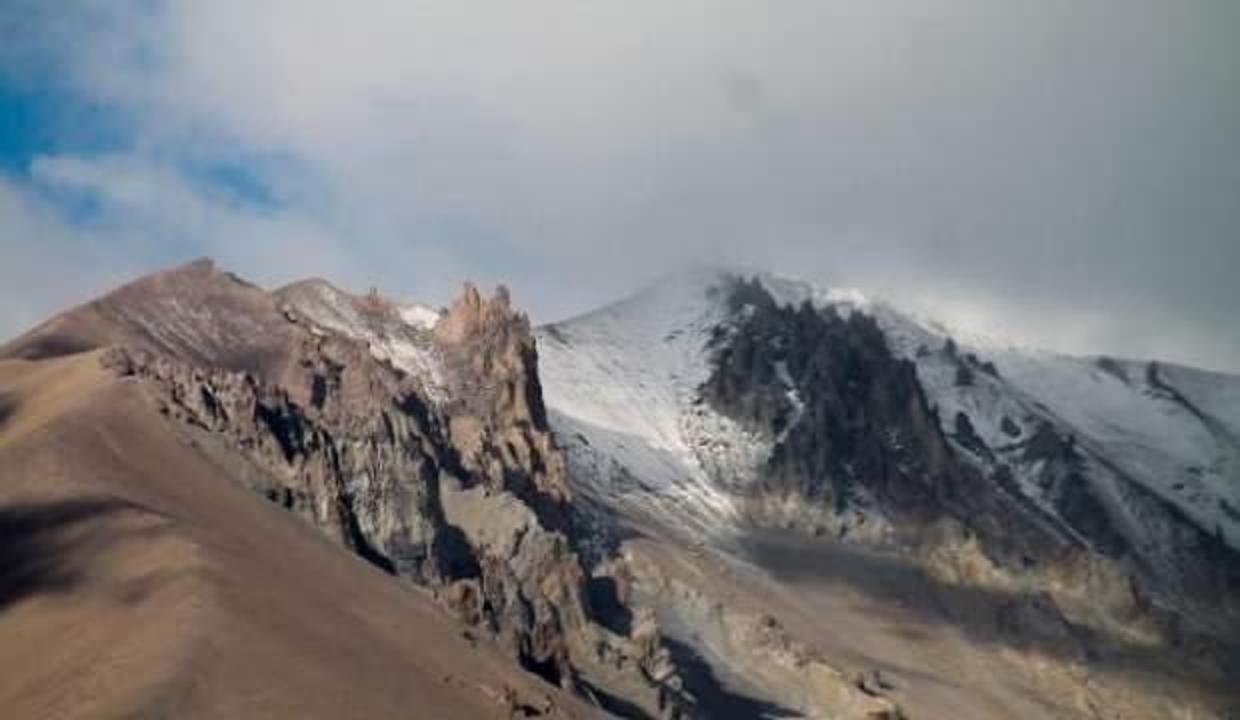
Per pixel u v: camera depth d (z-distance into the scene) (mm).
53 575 156875
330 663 150125
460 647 182750
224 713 134375
